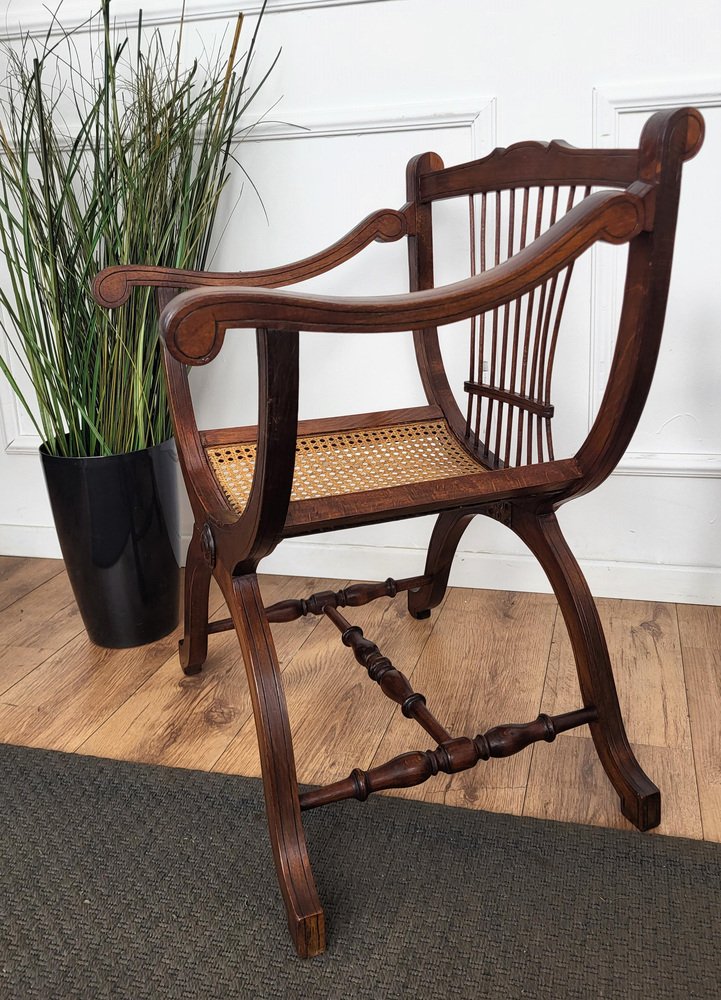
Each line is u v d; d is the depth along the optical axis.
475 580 1.74
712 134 1.41
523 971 0.86
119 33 1.60
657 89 1.41
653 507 1.61
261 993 0.85
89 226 1.45
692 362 1.52
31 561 1.95
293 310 0.74
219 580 1.03
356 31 1.51
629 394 0.92
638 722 1.27
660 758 1.18
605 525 1.65
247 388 1.73
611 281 1.51
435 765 0.99
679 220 1.46
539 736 1.03
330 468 1.13
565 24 1.43
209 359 0.72
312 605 1.36
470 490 0.97
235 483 1.10
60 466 1.42
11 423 1.88
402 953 0.89
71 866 1.02
